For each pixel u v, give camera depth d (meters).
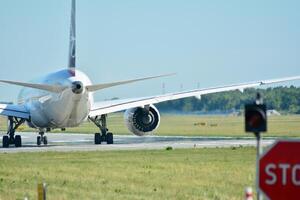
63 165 110.81
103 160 118.69
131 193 81.31
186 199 76.88
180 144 163.12
